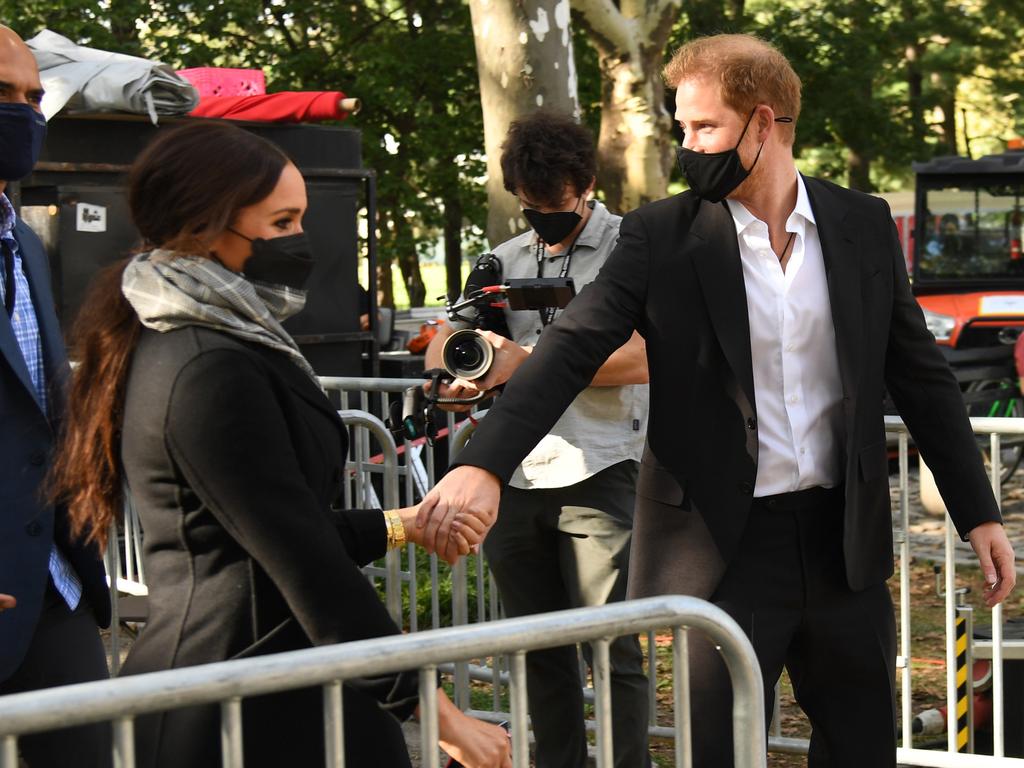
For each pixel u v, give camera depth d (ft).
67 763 8.09
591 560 10.84
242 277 6.42
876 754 8.32
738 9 63.16
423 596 17.87
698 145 8.02
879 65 65.21
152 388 6.18
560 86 22.40
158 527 6.32
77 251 21.79
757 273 8.09
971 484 8.51
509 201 22.53
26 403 8.25
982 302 37.22
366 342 25.86
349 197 25.29
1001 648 12.39
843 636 8.21
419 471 15.48
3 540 8.10
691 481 8.05
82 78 21.67
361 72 57.93
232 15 56.34
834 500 8.17
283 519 6.06
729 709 7.97
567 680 11.33
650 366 8.23
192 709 6.23
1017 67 72.84
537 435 7.72
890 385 8.70
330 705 5.29
